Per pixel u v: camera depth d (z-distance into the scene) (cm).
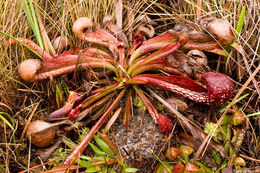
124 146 57
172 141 57
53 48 59
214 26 57
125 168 54
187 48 59
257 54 59
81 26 57
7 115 56
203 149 56
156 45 58
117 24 62
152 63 57
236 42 59
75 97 56
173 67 60
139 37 59
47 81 57
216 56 62
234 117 57
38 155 56
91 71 58
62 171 53
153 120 58
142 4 65
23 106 58
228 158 56
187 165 54
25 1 57
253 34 62
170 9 67
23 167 55
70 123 56
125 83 58
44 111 59
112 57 60
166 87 56
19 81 59
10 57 58
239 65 59
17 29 61
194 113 59
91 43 58
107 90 58
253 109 59
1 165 54
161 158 56
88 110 57
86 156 55
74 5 61
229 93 54
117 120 59
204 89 56
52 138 55
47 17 62
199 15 63
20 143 55
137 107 59
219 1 63
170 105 57
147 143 57
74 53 58
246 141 58
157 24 67
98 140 55
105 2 63
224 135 57
